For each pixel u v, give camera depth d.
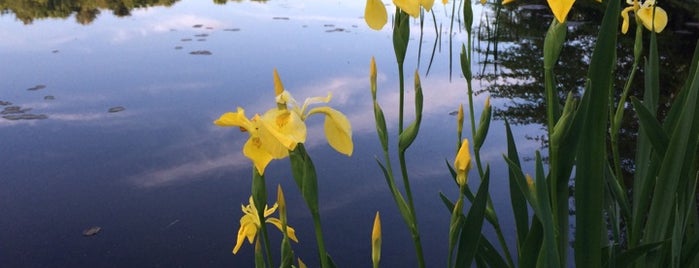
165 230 4.04
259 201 1.29
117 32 10.78
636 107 1.58
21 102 6.64
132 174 4.87
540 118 5.74
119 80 7.49
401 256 3.67
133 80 7.48
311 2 14.80
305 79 7.32
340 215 4.19
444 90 6.80
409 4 1.39
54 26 11.46
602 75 1.33
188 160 5.12
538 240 1.52
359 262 3.63
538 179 1.27
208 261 3.67
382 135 1.46
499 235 1.83
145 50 9.16
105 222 4.14
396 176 4.72
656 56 1.92
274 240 3.93
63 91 7.07
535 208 1.30
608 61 1.32
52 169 4.95
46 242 3.89
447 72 7.53
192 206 4.34
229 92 6.89
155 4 14.44
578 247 1.43
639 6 2.10
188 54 8.78
